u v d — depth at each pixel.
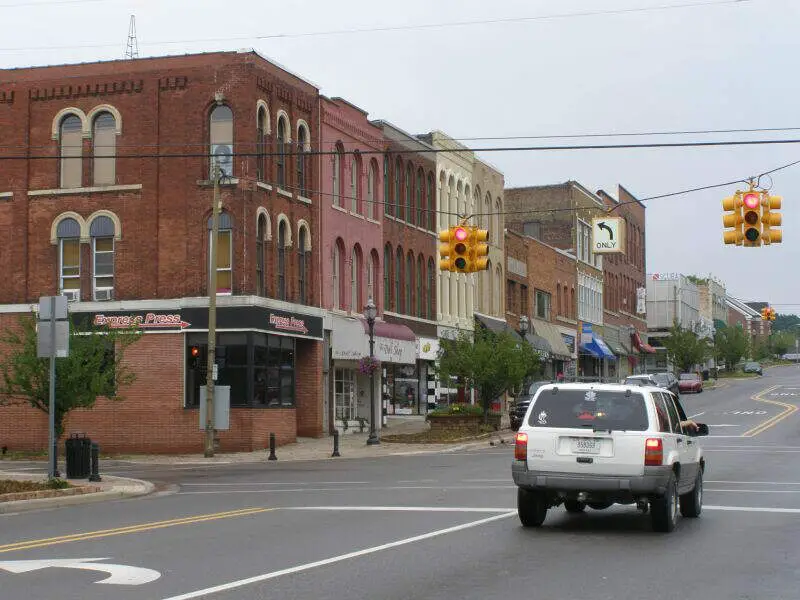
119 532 15.09
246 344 37.66
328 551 12.88
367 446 39.25
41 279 39.97
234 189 38.28
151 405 38.25
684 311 125.94
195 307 38.16
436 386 54.47
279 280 40.81
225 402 35.09
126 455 37.47
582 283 82.12
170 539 14.19
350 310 45.91
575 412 14.93
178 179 38.81
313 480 25.28
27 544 13.77
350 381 46.66
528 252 69.50
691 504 16.47
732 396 77.75
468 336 47.84
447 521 15.97
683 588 10.45
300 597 9.89
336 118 45.00
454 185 57.62
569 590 10.31
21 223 40.16
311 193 42.97
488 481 23.75
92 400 29.59
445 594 10.08
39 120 40.34
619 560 12.24
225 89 38.62
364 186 47.50
